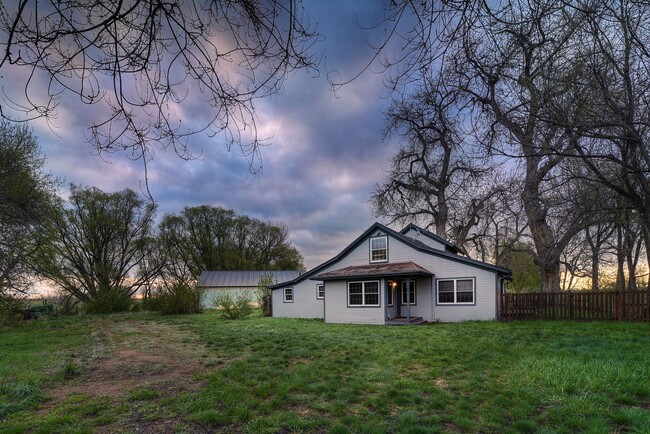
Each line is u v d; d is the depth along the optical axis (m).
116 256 34.41
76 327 18.72
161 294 28.73
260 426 4.44
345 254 21.44
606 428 4.05
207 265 47.75
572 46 4.27
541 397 5.13
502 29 2.82
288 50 2.25
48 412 5.10
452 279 17.53
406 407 5.00
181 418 4.79
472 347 9.11
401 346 9.77
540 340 10.05
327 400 5.39
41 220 19.17
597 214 10.53
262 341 11.79
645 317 13.44
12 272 19.36
